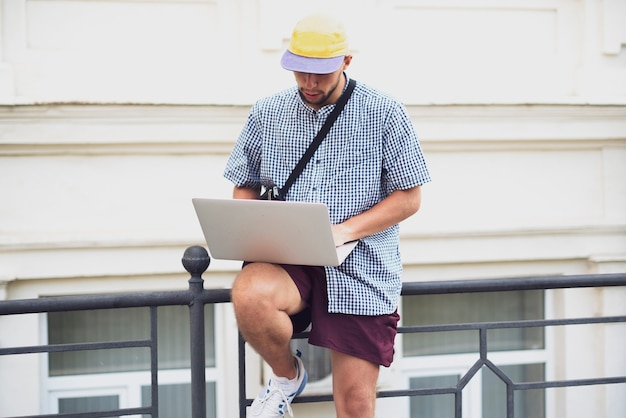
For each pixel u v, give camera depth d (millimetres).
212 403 6590
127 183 6180
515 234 6652
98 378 6520
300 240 3393
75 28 6164
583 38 6809
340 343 3641
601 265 6758
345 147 3609
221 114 6141
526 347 7117
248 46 6344
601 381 4438
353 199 3621
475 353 7051
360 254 3662
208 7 6320
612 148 6836
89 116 5992
